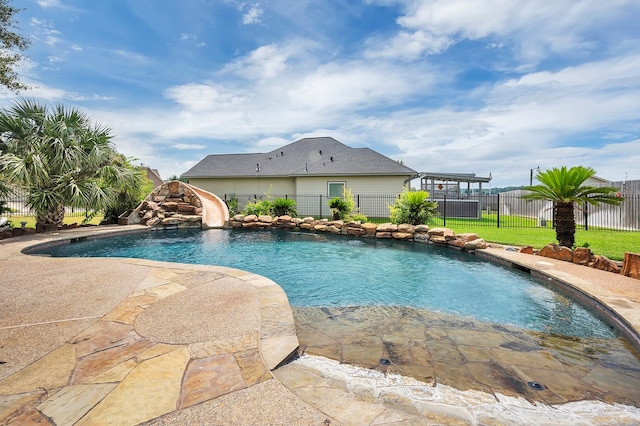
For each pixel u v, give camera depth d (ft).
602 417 7.30
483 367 9.38
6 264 19.17
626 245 26.50
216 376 7.47
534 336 11.76
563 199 22.95
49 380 7.22
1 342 9.06
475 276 20.94
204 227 46.01
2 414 6.06
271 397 6.77
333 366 9.10
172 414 6.14
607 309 13.20
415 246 32.32
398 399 7.59
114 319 10.82
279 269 23.17
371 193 59.57
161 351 8.63
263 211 51.42
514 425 6.85
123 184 39.32
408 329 12.23
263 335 9.62
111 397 6.61
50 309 11.75
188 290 14.12
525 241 30.07
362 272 22.21
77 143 35.17
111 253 28.48
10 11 33.73
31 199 32.96
